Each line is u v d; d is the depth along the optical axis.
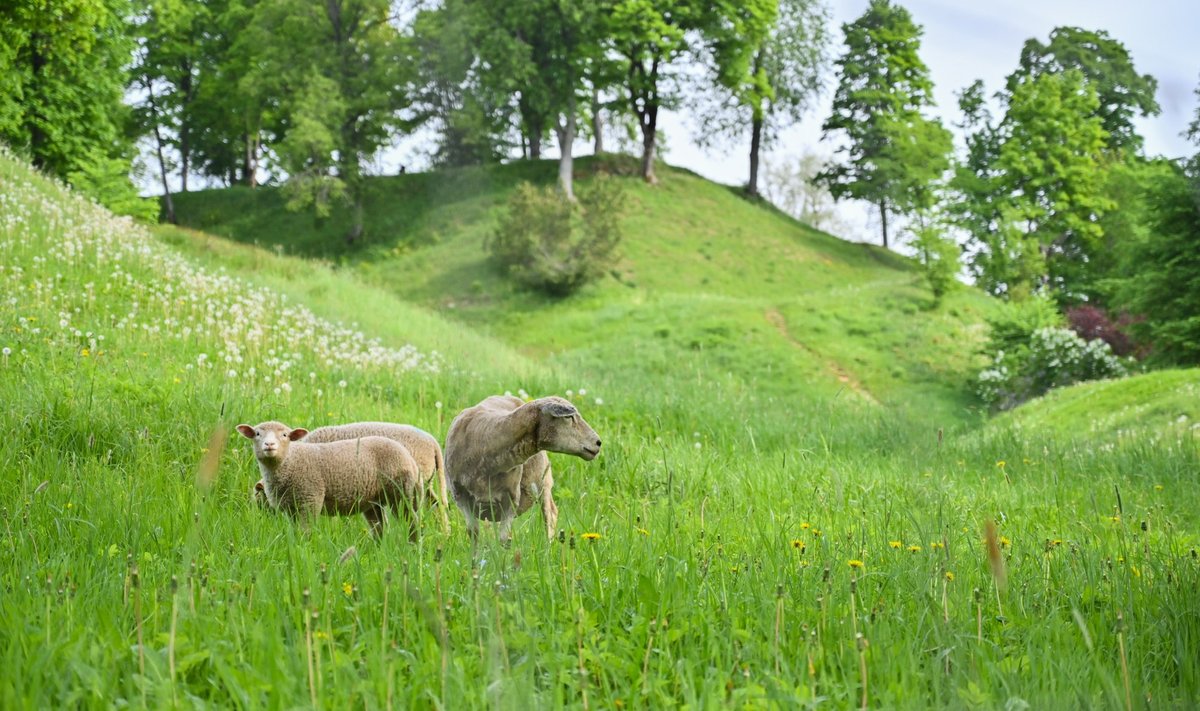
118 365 13.21
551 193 53.53
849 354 42.72
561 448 7.24
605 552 6.12
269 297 23.33
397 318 29.86
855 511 8.98
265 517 7.62
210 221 64.44
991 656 5.00
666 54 65.06
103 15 32.69
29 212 20.80
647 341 44.53
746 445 14.23
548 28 63.56
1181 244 37.41
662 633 4.86
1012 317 39.12
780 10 72.62
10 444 9.45
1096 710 4.38
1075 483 12.34
